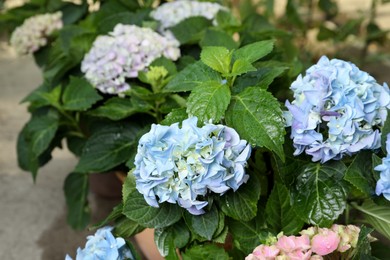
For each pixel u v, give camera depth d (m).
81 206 1.34
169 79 1.16
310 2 2.04
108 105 1.20
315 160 0.97
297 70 1.18
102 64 1.22
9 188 1.54
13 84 2.01
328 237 0.92
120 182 1.44
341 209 0.96
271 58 1.19
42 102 1.29
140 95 1.15
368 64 2.03
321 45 2.05
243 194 0.97
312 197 0.97
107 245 0.97
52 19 1.59
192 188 0.92
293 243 0.91
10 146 1.70
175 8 1.38
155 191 0.93
